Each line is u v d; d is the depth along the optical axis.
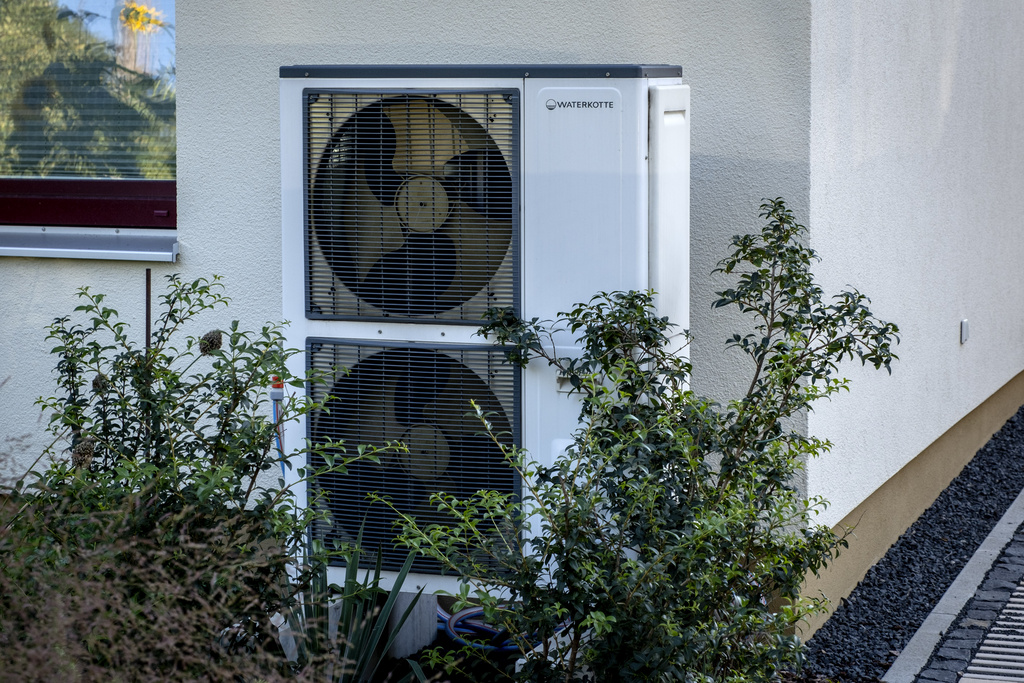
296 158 4.30
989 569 6.16
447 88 4.14
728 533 3.48
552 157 4.10
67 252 5.81
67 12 6.07
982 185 8.23
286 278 4.36
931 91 6.81
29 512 3.06
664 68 4.26
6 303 6.00
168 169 6.00
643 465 3.42
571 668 3.43
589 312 3.93
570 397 4.15
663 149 4.20
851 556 5.82
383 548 4.36
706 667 3.46
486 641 4.32
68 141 6.12
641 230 4.09
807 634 5.13
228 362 3.54
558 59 5.16
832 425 5.30
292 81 4.26
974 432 8.64
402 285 4.25
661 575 3.22
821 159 5.02
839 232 5.32
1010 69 8.91
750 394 4.11
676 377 3.99
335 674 3.46
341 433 4.35
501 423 4.22
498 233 4.18
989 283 8.60
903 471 6.79
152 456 3.55
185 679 2.75
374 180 4.23
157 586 2.81
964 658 4.96
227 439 3.50
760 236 4.41
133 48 5.99
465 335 4.22
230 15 5.50
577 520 3.29
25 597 2.73
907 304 6.52
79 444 3.54
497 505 3.47
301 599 3.56
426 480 4.30
